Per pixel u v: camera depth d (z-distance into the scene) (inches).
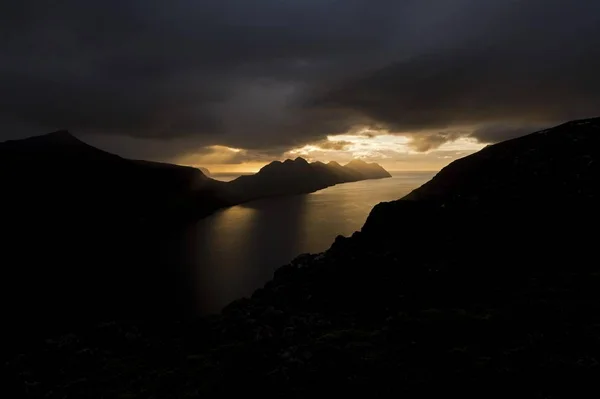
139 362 1120.8
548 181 1955.0
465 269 1444.4
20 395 974.4
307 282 1801.2
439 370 667.4
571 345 676.1
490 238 1646.2
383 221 2209.6
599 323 760.3
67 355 1228.5
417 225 2033.7
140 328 1509.6
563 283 1111.0
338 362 767.7
